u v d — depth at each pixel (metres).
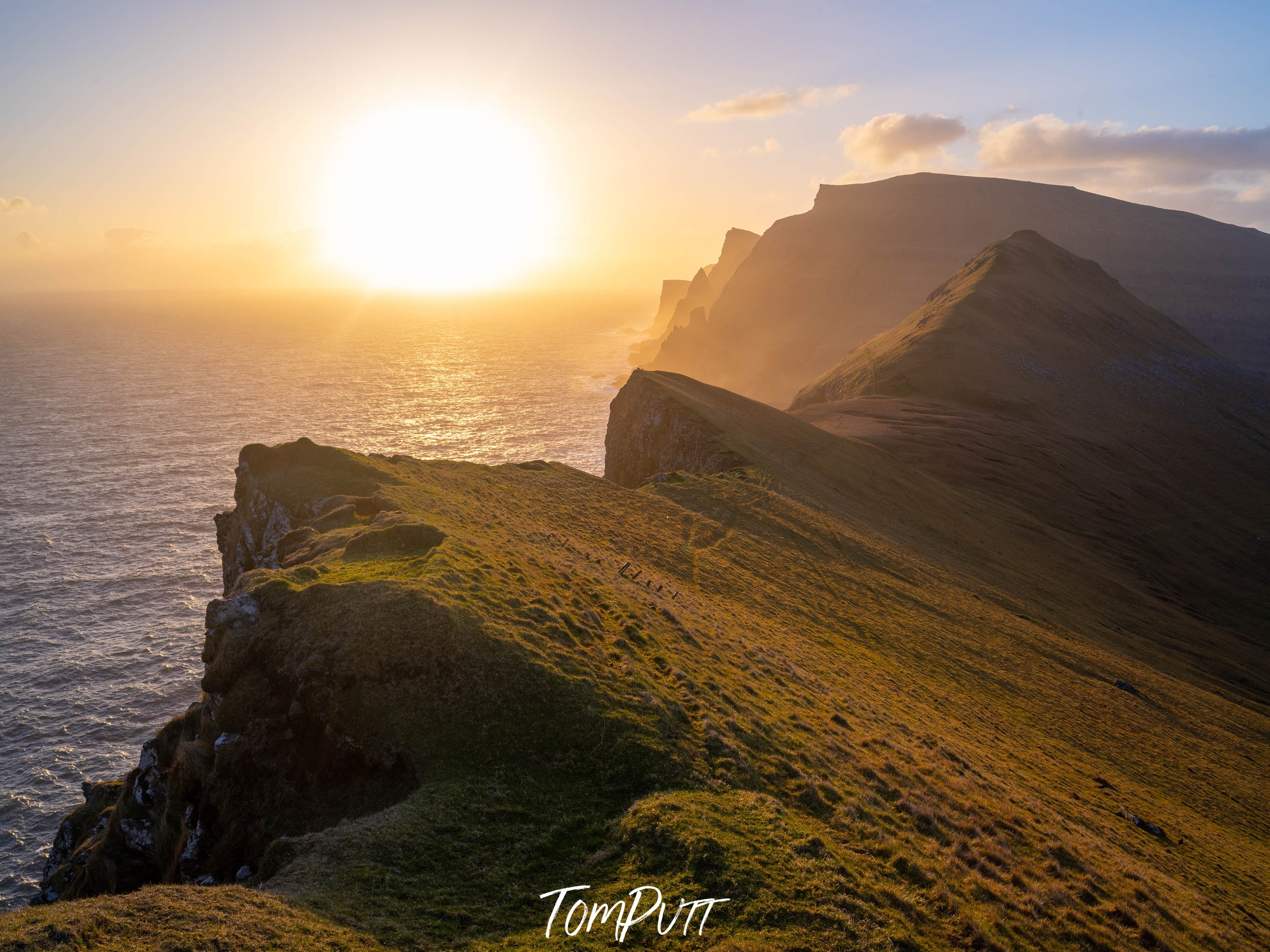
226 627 25.91
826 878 16.11
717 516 65.38
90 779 63.25
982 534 92.94
